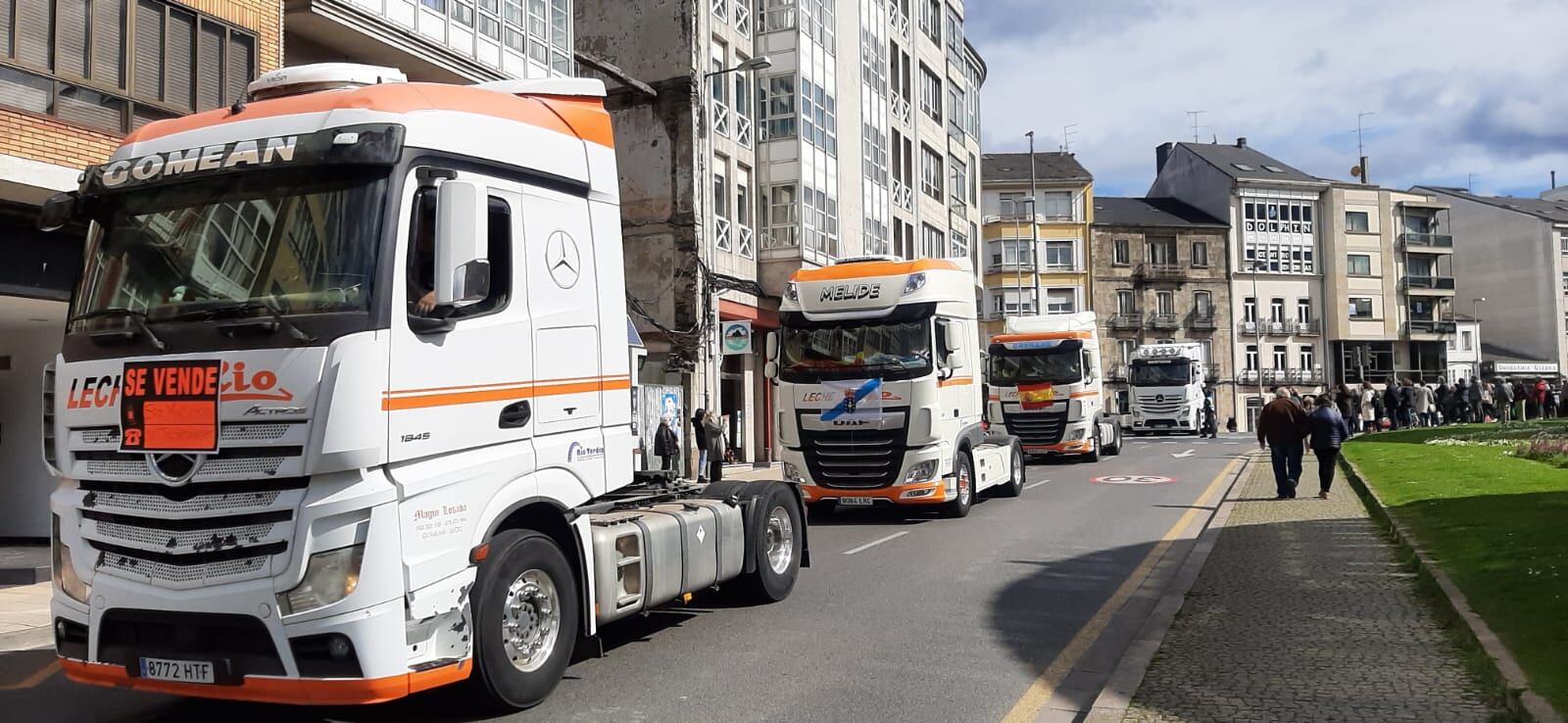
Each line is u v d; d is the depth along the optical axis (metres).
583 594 6.79
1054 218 76.25
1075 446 27.62
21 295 12.34
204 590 5.27
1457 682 6.17
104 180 5.86
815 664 7.41
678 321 28.80
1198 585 9.67
